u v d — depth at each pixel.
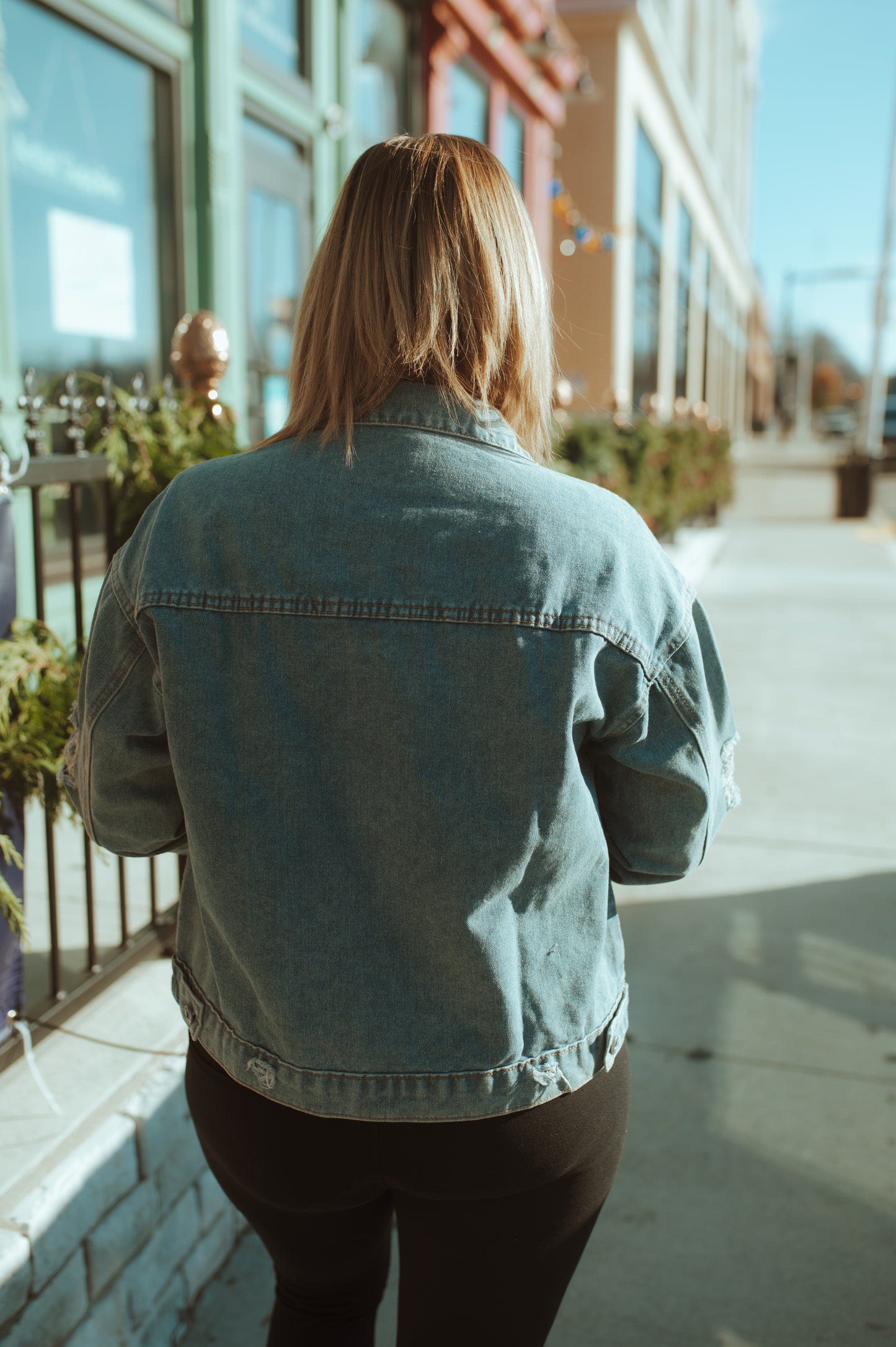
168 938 2.56
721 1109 2.59
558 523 1.02
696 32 24.91
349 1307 1.31
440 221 1.05
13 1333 1.58
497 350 1.09
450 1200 1.10
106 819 1.18
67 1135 1.81
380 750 1.02
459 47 9.53
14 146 4.39
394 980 1.04
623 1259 2.15
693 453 12.93
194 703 1.04
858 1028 2.93
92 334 4.98
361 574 1.01
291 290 6.94
